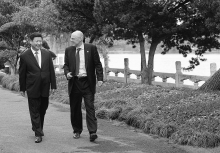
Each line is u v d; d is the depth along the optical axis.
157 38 16.08
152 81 17.06
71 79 7.38
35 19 20.27
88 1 16.11
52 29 20.41
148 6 14.01
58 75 21.62
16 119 9.96
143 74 16.38
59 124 9.19
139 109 9.27
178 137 7.35
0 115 10.66
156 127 8.09
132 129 8.70
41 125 7.70
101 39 18.98
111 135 8.07
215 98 9.86
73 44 7.49
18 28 22.91
